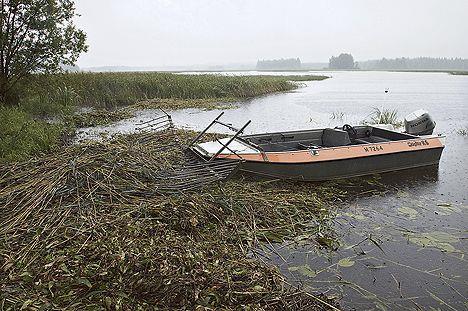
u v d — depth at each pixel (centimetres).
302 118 1769
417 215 666
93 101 1995
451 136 1291
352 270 507
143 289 396
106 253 438
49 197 570
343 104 2345
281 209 646
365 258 535
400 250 557
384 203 712
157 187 628
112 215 529
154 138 963
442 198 739
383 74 9306
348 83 4966
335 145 885
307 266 512
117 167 652
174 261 437
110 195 583
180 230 534
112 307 371
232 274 450
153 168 701
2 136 1061
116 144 825
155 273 409
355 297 454
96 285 396
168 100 2158
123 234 482
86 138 1216
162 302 386
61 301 378
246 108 2075
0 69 1633
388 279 490
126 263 420
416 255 545
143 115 1747
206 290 405
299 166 752
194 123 1574
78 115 1586
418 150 854
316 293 457
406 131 952
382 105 2283
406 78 6550
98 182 604
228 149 721
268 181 744
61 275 407
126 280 402
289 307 409
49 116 1582
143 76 2631
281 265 514
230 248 516
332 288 470
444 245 570
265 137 870
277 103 2344
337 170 787
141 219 524
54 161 729
